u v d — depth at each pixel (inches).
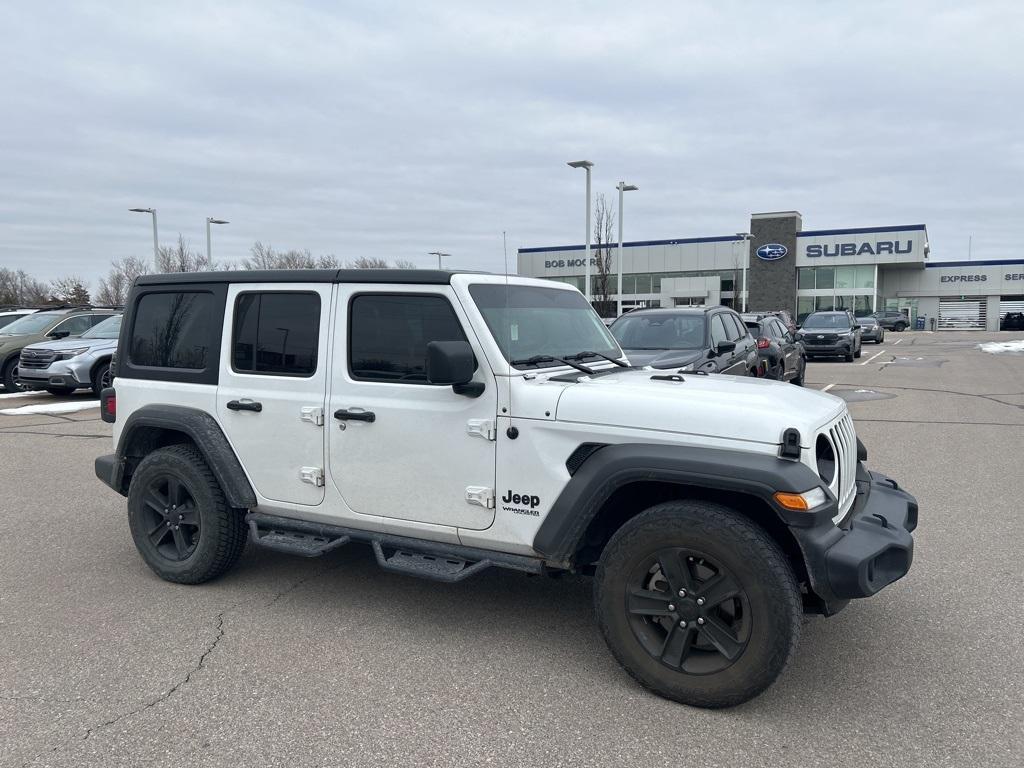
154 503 188.9
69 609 173.5
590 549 149.5
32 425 456.4
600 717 127.4
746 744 119.3
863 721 125.9
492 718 127.0
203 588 186.4
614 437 136.6
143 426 189.9
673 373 174.2
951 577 190.4
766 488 122.3
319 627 163.3
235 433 177.0
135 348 195.5
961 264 2249.0
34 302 2322.8
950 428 416.2
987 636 157.5
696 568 130.9
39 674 142.1
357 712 128.8
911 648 152.5
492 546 149.9
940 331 2194.9
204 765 113.7
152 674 142.2
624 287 2207.2
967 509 251.4
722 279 2108.8
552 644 155.3
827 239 2026.3
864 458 179.9
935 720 126.0
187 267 1852.9
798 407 137.8
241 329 177.0
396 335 157.2
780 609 122.3
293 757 115.8
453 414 150.1
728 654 126.7
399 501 157.6
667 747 118.6
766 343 505.0
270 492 174.4
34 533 233.8
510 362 148.9
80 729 123.4
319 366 165.2
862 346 1358.3
